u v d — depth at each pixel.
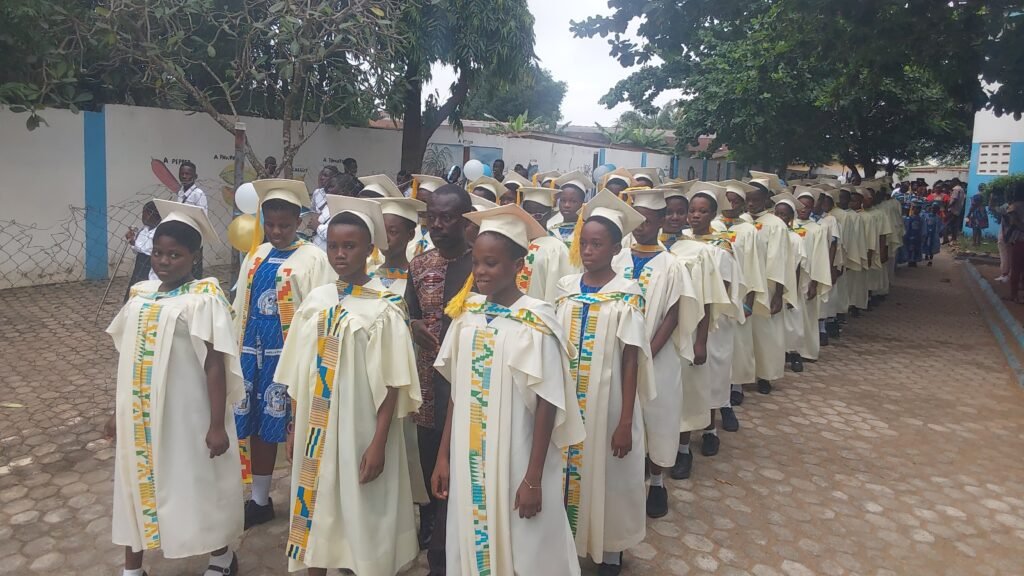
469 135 17.39
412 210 3.39
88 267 10.20
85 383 5.78
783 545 3.81
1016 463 5.00
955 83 8.91
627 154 20.77
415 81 12.76
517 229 2.55
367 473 2.84
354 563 2.86
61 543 3.52
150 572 3.31
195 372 2.96
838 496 4.41
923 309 11.17
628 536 3.33
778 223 6.21
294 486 2.95
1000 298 11.20
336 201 2.95
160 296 2.97
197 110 10.86
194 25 10.16
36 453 4.49
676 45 8.99
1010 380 7.16
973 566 3.65
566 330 3.24
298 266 3.60
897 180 31.62
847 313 10.57
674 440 3.89
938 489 4.55
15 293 9.14
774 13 9.30
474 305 2.67
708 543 3.80
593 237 3.14
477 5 11.71
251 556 3.47
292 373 2.95
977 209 18.59
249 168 11.96
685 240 4.49
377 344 2.85
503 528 2.55
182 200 8.60
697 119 14.31
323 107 11.67
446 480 2.74
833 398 6.43
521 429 2.58
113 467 4.34
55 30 8.92
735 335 5.83
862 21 8.36
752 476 4.68
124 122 10.39
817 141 13.20
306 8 9.26
